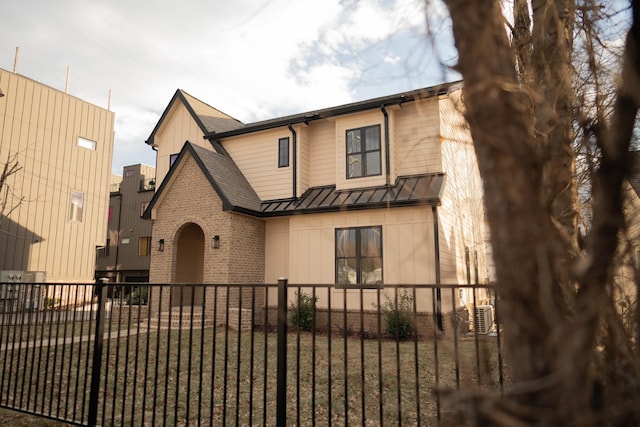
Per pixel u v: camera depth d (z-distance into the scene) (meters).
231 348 7.80
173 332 9.77
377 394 5.12
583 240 1.64
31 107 15.36
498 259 1.15
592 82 1.61
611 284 1.33
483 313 10.16
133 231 25.55
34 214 15.21
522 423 1.02
